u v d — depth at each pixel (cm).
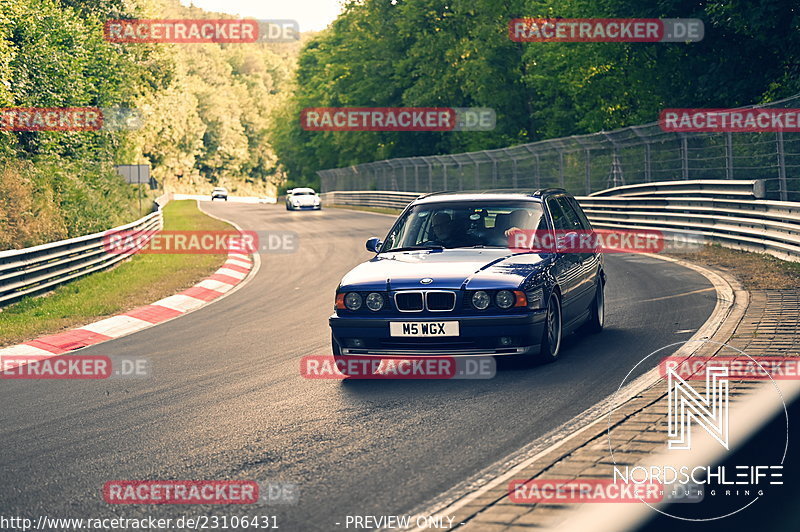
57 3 5609
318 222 6225
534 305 1191
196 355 1538
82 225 3922
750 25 3756
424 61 8606
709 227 2939
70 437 999
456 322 1177
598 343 1388
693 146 3253
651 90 5047
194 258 3675
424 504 699
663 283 2103
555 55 6069
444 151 9581
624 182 3950
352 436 926
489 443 869
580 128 6462
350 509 701
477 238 1352
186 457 883
